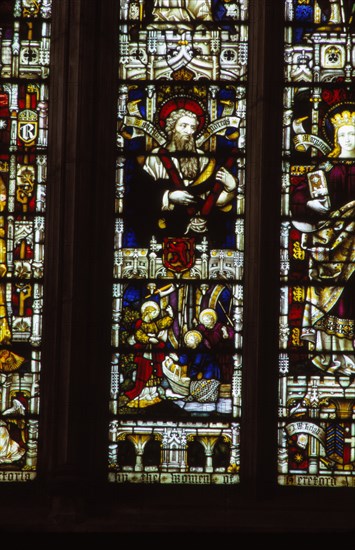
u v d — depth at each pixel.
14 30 18.42
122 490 16.97
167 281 17.69
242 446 17.06
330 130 18.12
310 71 18.28
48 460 16.75
